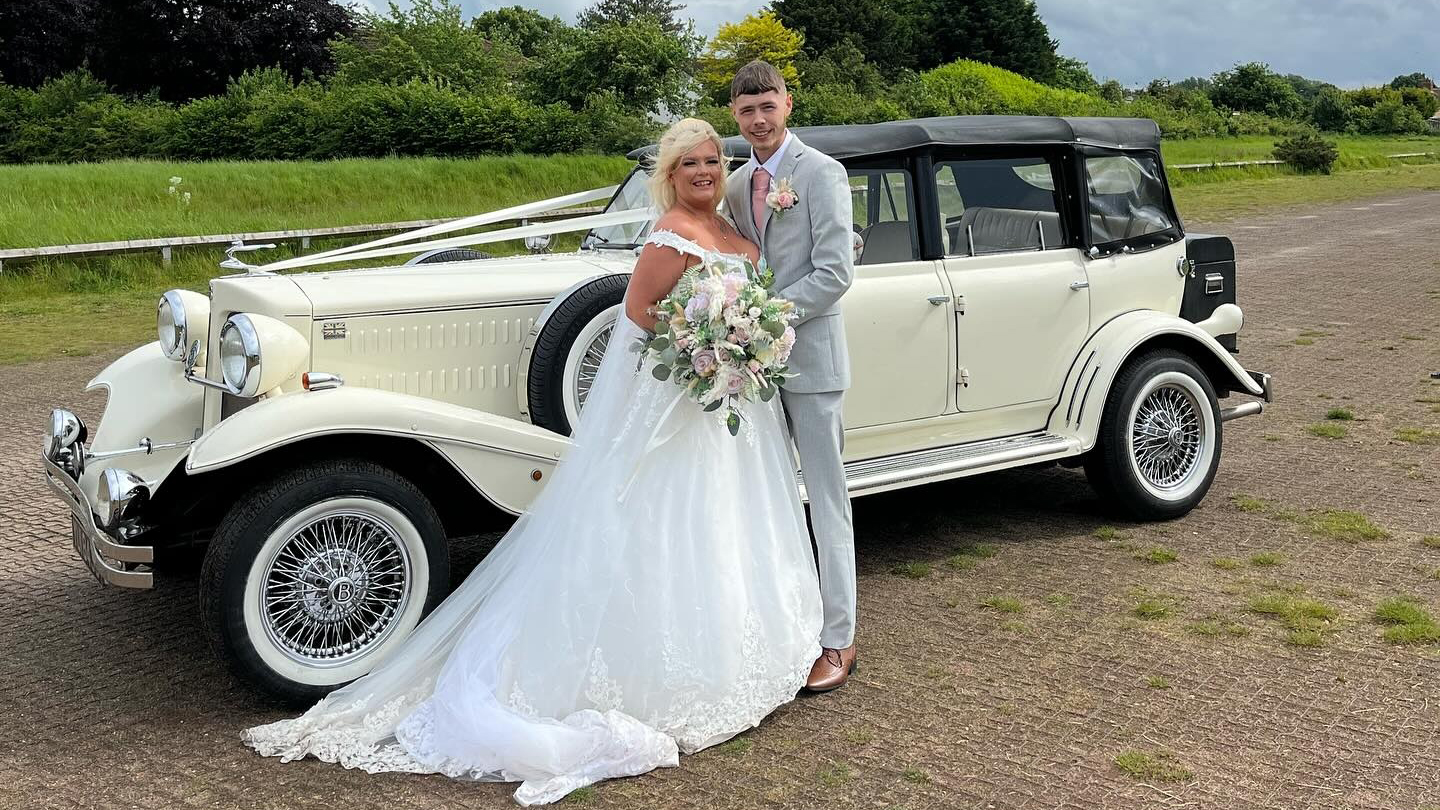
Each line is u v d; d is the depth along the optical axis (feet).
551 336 13.20
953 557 16.12
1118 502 17.37
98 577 12.23
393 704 11.51
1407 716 11.25
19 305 43.62
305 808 10.08
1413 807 9.64
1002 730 11.18
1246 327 33.73
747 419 11.91
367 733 11.21
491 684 11.09
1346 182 97.09
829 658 12.32
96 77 138.10
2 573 16.37
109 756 11.04
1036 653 12.93
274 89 97.91
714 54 146.10
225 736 11.46
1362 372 27.40
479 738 10.57
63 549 17.44
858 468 15.34
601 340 13.44
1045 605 14.33
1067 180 17.21
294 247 53.11
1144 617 13.85
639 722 10.84
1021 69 196.34
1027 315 16.69
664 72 105.70
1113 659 12.71
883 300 15.34
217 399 13.61
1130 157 17.92
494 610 11.57
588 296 13.33
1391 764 10.35
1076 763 10.50
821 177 12.00
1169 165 97.76
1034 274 16.74
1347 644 12.94
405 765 10.82
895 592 14.89
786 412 12.62
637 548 11.23
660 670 11.02
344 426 11.57
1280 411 23.97
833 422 12.39
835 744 11.03
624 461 11.47
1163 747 10.74
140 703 12.23
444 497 13.33
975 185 16.47
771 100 12.09
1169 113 149.18
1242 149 123.03
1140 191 18.07
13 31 134.51
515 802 10.17
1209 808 9.70
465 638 11.55
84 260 47.98
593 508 11.41
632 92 103.65
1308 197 81.87
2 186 58.44
